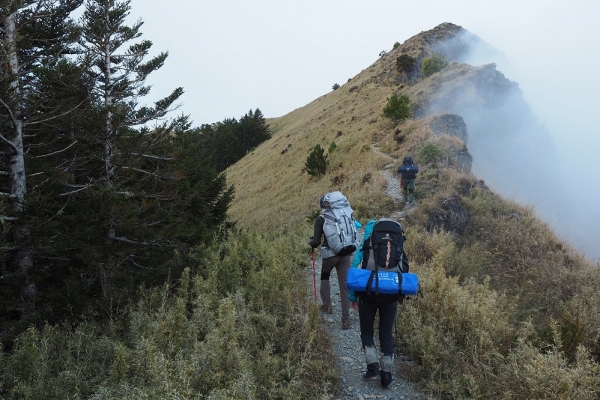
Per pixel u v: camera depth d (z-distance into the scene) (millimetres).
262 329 5262
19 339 5051
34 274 6703
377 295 4410
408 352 5184
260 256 8297
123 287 6715
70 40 8516
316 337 5199
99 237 7336
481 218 12719
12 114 6453
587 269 9383
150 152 9531
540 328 5695
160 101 8766
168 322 4793
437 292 5867
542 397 3748
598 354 5121
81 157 8312
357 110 47000
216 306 5727
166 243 8219
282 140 55812
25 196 6418
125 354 4090
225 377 3836
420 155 17656
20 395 3748
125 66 8969
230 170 56906
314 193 22844
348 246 5652
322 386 4398
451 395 4227
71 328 5809
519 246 11109
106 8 8562
